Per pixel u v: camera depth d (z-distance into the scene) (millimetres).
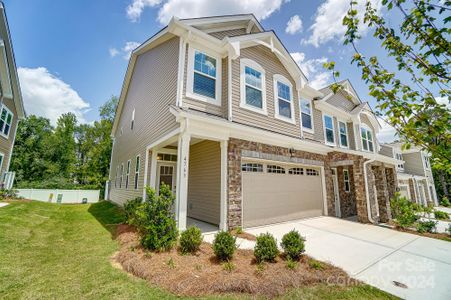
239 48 7625
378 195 9617
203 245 5098
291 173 8805
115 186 16672
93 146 32969
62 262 4199
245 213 6961
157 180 9742
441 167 1946
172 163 10195
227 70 7641
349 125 13805
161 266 3814
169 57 8102
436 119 1952
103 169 29750
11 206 9602
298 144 8789
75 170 29828
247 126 6797
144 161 9766
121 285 3295
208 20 7684
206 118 5914
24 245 5102
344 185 11586
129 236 5672
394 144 23297
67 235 6379
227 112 7289
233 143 6910
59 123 31156
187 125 5824
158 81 9016
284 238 4617
